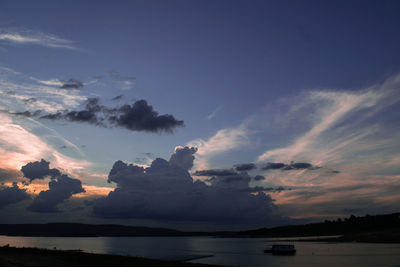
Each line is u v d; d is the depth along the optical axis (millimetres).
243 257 138125
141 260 58969
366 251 150500
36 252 66375
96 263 53031
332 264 101562
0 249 68625
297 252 160875
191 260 123000
